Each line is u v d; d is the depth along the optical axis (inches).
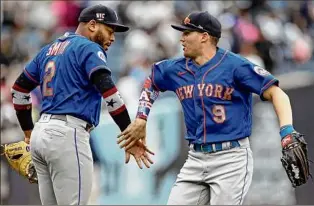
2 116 1560.0
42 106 808.3
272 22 1937.7
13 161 876.0
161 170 1417.3
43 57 822.5
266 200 1343.5
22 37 2105.1
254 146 1354.6
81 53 789.9
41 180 817.5
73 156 784.3
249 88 791.7
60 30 2165.4
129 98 1712.6
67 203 788.6
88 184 796.6
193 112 808.3
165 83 831.7
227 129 796.0
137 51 1839.3
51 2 2236.7
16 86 847.1
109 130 1456.7
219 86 795.4
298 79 1419.8
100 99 812.0
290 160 740.7
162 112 1419.8
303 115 1344.7
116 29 831.7
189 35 810.2
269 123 1342.3
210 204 810.8
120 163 1446.9
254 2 1990.7
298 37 1999.3
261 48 1809.8
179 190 819.4
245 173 798.5
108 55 2011.6
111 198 1453.0
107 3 2158.0
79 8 2183.8
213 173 800.9
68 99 788.6
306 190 1315.2
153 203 1423.5
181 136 1401.3
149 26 1983.3
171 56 1881.2
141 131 815.1
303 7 2087.8
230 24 1927.9
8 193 1473.9
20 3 2213.3
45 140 784.3
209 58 809.5
